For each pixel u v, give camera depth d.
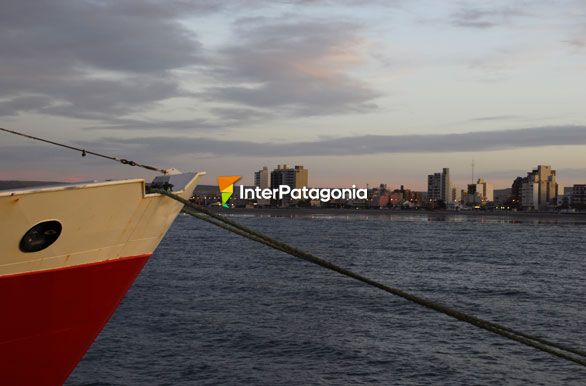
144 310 32.91
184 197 9.13
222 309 34.00
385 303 37.44
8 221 7.26
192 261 64.56
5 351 8.22
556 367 23.27
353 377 21.67
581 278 55.72
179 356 23.56
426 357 24.45
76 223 7.95
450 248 95.81
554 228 196.62
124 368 21.78
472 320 9.66
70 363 9.18
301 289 43.12
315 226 187.00
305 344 26.08
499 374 22.31
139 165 9.34
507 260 75.12
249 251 79.94
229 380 20.86
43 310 8.26
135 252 9.13
